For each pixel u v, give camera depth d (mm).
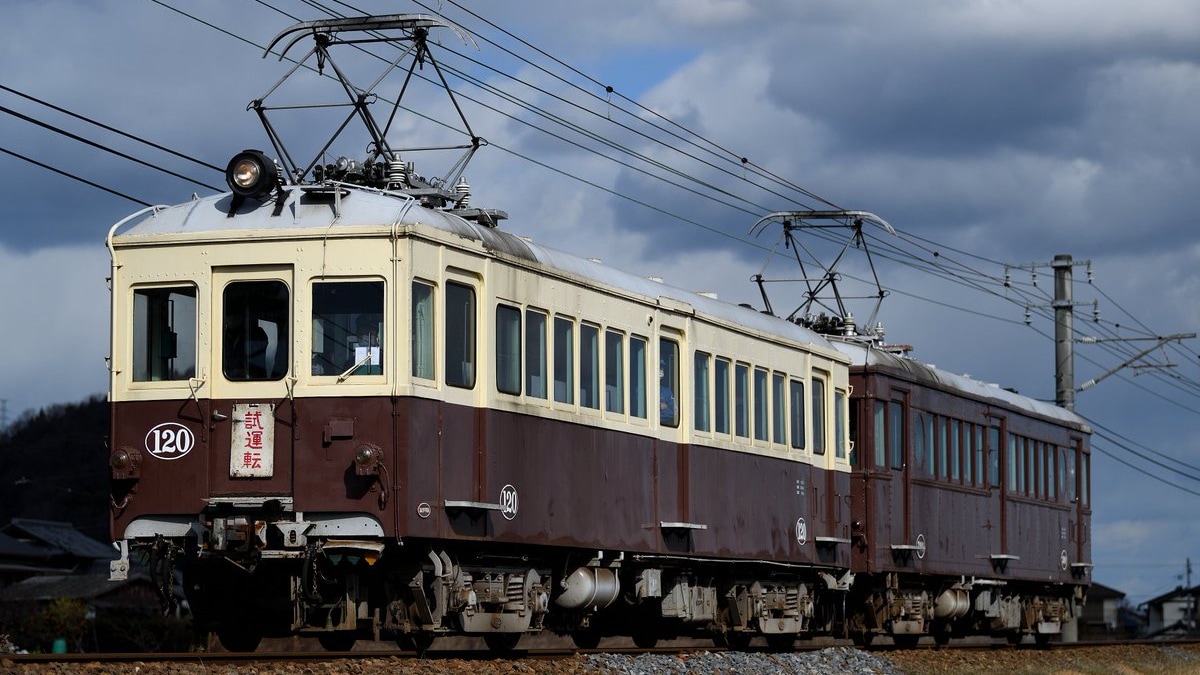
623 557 20328
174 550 16219
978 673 26891
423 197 17609
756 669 21281
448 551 16844
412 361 15898
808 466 26062
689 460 21875
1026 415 36656
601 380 19859
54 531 73125
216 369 16172
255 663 14656
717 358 23000
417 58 17516
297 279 16016
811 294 30359
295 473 15805
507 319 17688
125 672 13602
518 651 18719
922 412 30656
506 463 17500
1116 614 118250
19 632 47125
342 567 16219
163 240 16375
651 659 19734
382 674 14961
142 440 16266
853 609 29609
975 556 32906
